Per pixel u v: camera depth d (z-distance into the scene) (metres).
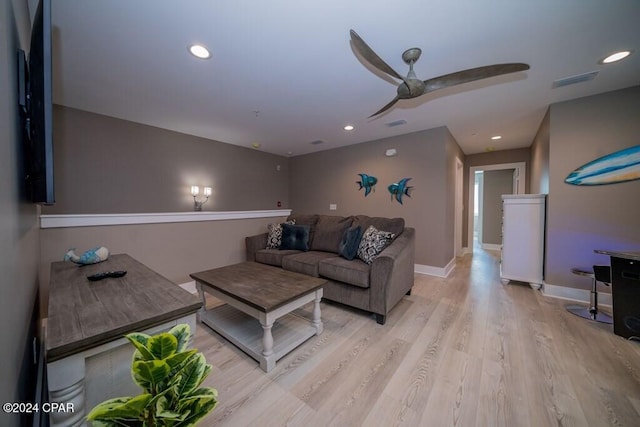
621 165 2.48
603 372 1.59
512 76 2.23
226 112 2.97
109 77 2.16
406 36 1.69
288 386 1.50
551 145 2.81
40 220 2.27
